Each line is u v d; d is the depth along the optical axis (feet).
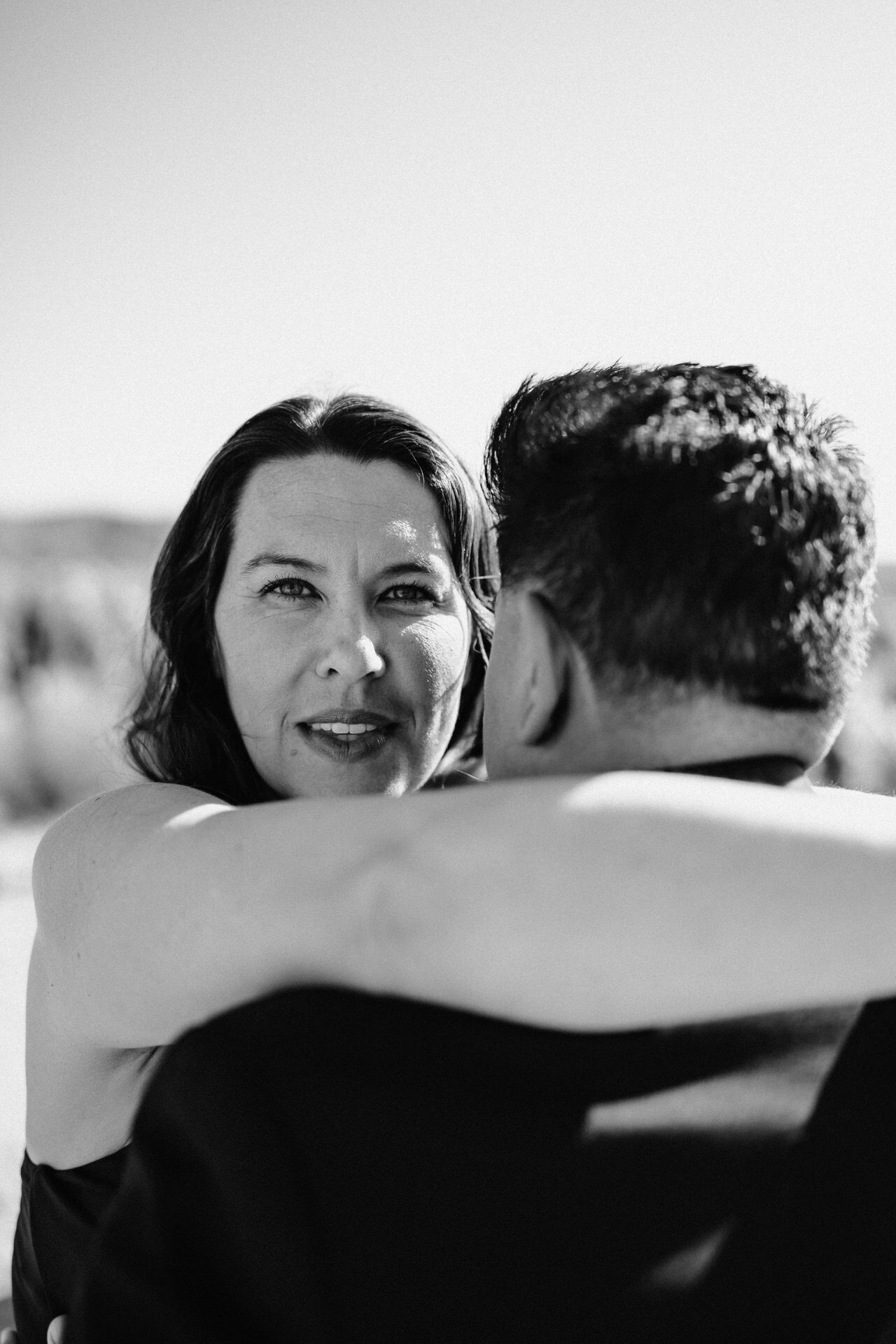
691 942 2.52
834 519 2.95
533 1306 2.59
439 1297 2.60
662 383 3.11
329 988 2.68
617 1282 2.59
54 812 27.04
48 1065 3.89
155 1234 2.63
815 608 2.92
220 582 5.12
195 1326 2.53
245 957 2.80
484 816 2.65
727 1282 2.63
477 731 5.95
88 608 28.76
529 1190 2.58
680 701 2.93
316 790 5.02
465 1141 2.57
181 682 5.29
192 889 2.92
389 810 2.78
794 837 2.64
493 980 2.55
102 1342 2.54
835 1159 2.71
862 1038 2.79
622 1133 2.60
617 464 2.96
